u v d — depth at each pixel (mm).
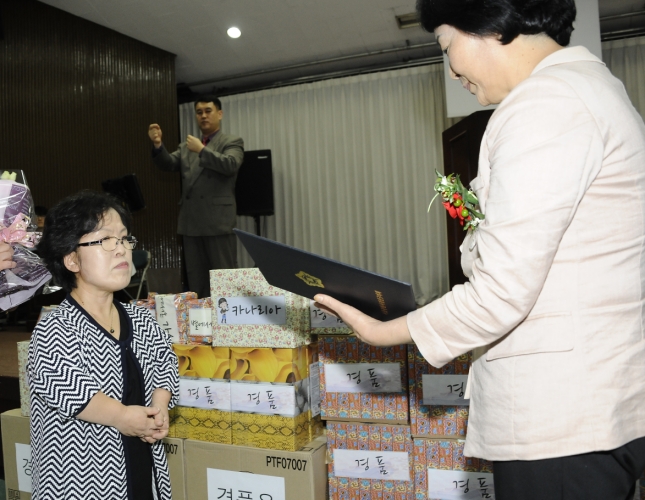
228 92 7461
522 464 849
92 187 5742
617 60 6020
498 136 850
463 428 1696
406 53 6641
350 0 5434
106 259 1372
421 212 6672
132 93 6098
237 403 1882
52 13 5504
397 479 1783
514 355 852
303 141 7156
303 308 1853
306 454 1772
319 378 1980
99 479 1314
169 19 5730
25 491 2150
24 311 5570
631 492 917
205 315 2010
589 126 795
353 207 6961
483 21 889
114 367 1382
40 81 5406
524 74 917
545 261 776
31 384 1334
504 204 792
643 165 836
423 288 6633
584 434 807
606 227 814
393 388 1778
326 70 7051
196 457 1932
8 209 1369
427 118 6656
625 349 820
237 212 6824
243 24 5867
